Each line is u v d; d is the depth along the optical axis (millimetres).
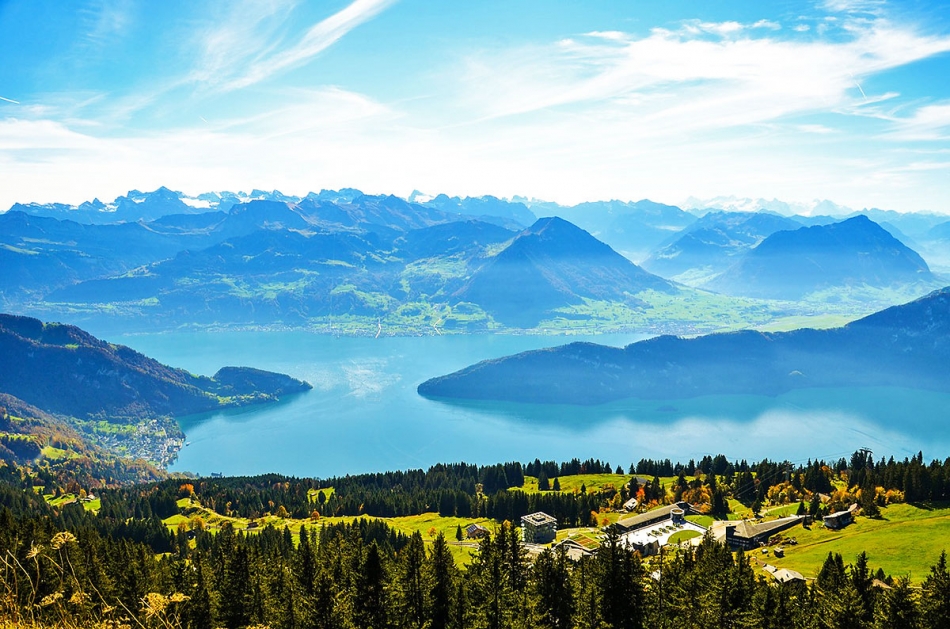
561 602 81688
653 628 82312
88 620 32625
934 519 152250
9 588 31219
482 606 79688
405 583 81688
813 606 92562
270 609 95125
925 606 78438
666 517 180000
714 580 90688
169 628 35812
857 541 142875
